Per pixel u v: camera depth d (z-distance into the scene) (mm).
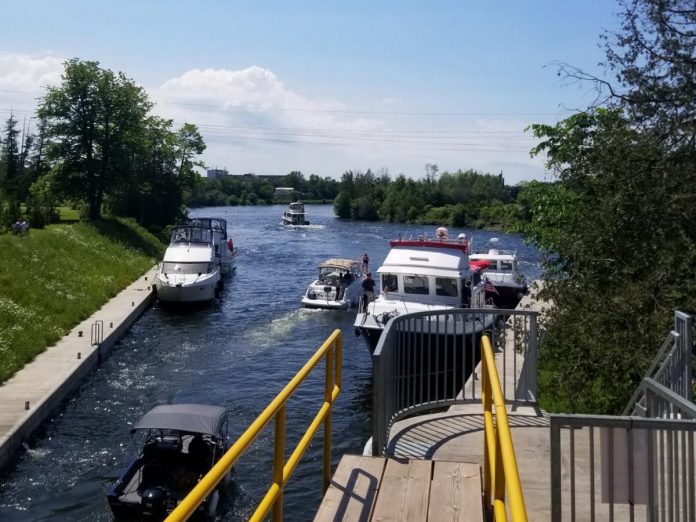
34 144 100188
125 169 61750
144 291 40281
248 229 99312
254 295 41906
